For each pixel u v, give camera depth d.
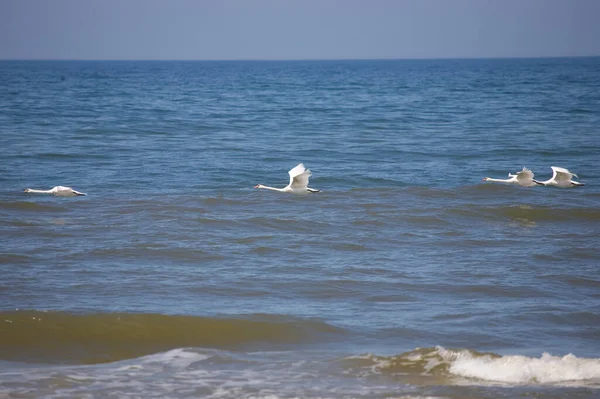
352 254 46.28
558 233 51.53
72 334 33.75
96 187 64.00
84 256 44.88
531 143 90.38
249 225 52.19
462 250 47.41
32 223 51.91
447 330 34.31
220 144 88.81
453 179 69.50
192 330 34.22
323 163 76.62
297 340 33.38
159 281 40.75
